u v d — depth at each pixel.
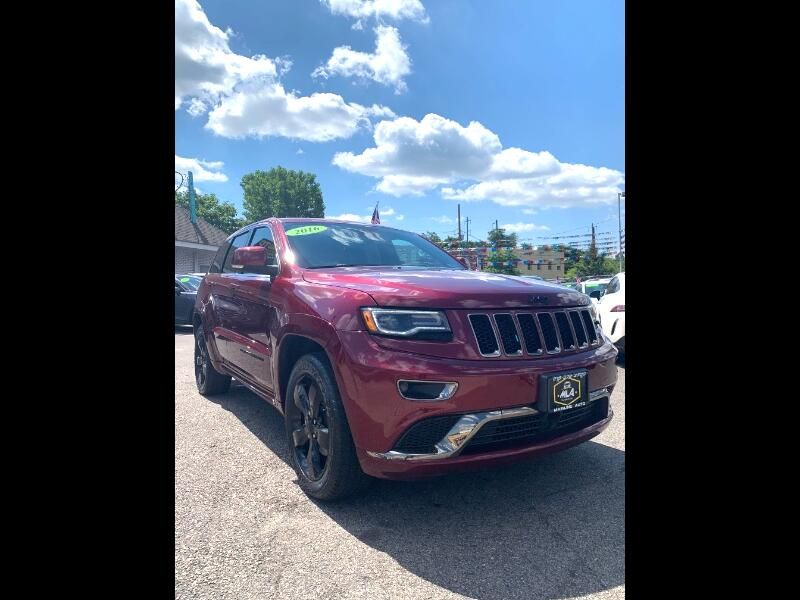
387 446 2.08
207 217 55.00
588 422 2.54
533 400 2.19
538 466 2.94
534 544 2.07
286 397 2.72
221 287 4.27
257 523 2.25
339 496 2.38
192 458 3.11
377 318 2.19
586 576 1.84
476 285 2.41
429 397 2.06
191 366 6.77
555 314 2.46
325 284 2.63
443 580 1.82
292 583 1.79
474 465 2.10
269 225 3.77
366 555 1.98
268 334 3.08
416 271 2.96
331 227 3.67
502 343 2.21
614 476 2.78
